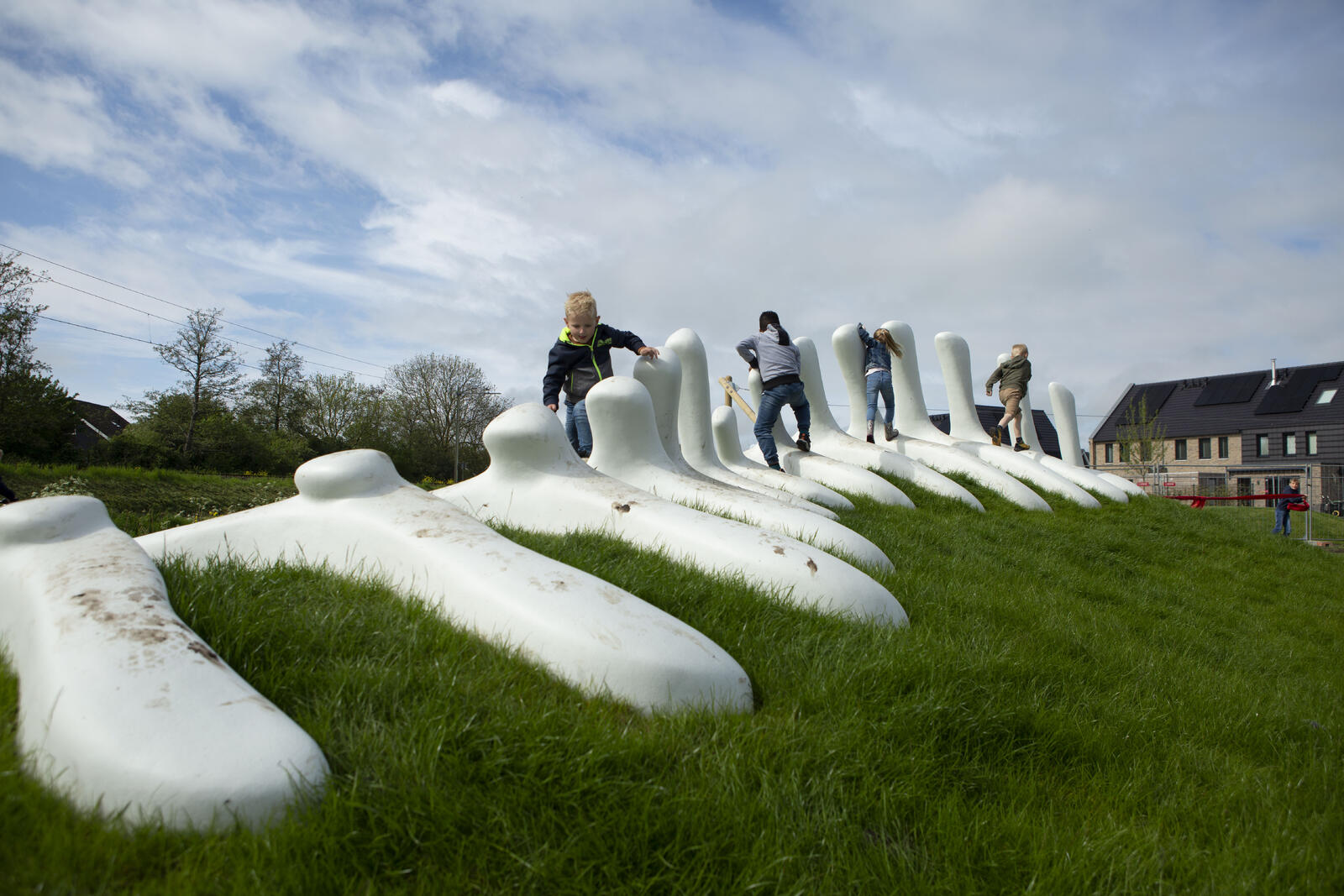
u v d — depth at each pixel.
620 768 2.09
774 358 8.09
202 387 34.00
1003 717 2.81
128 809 1.69
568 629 2.60
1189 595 6.90
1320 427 40.44
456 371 46.72
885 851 2.03
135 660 1.96
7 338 24.53
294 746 1.87
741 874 1.84
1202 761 3.08
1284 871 2.26
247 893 1.54
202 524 3.58
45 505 2.69
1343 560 10.62
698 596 3.39
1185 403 47.16
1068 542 7.65
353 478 3.51
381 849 1.73
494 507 4.65
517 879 1.73
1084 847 2.21
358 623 2.63
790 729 2.45
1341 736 3.58
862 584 3.82
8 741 1.89
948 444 11.29
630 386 5.55
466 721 2.12
